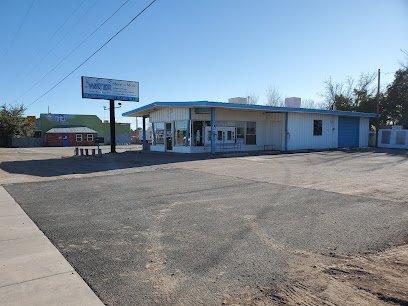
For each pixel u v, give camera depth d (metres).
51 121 59.75
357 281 4.14
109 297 3.83
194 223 6.63
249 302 3.68
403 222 6.51
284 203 8.21
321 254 4.98
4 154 30.17
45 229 6.45
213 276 4.32
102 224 6.70
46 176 14.26
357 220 6.67
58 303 3.70
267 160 19.34
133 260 4.87
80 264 4.76
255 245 5.38
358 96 44.03
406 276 4.25
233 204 8.20
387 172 13.68
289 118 27.86
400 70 40.56
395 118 41.97
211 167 16.05
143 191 10.19
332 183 11.00
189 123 24.56
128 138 66.00
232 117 26.38
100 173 14.77
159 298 3.80
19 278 4.33
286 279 4.21
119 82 28.44
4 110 55.28
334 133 31.47
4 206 8.57
